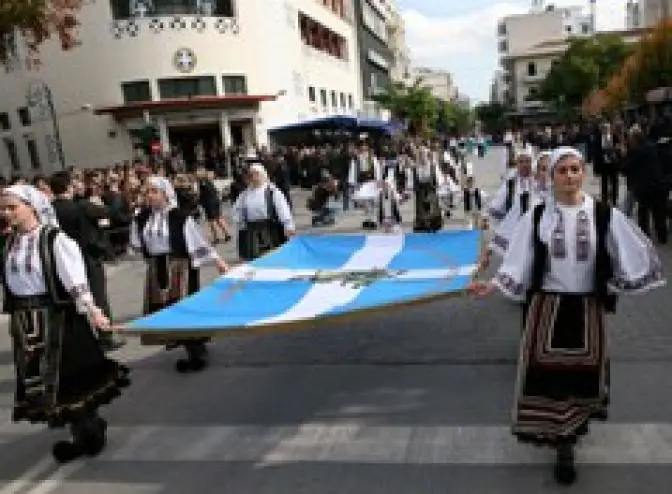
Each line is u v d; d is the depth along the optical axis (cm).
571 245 450
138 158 3162
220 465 538
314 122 3231
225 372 742
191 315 615
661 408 564
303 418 607
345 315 571
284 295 678
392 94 6506
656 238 1241
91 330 549
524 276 467
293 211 2414
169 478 525
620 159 1688
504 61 11781
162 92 3531
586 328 450
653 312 813
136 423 631
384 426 576
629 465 482
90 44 3528
